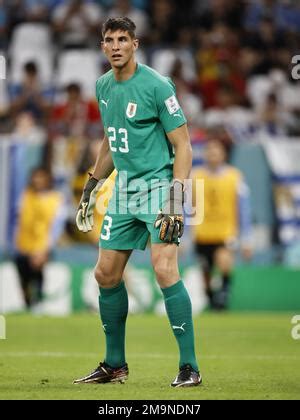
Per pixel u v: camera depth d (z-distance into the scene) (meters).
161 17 64.19
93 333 36.97
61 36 63.16
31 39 62.78
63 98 59.41
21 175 47.81
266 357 28.94
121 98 21.20
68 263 48.12
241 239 47.66
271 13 65.62
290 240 50.06
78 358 28.36
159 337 35.50
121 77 21.20
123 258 21.78
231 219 47.41
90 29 63.38
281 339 34.81
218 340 34.41
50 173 47.97
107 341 22.23
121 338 22.22
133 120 21.11
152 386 21.64
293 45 64.31
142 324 40.84
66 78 61.31
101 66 61.72
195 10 64.94
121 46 20.81
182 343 21.28
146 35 63.66
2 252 47.44
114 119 21.45
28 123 56.38
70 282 47.19
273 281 48.50
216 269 47.75
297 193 50.12
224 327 39.66
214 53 61.97
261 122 59.00
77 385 21.78
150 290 47.22
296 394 20.52
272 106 59.38
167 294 21.16
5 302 47.03
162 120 21.11
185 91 59.50
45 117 57.62
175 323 21.20
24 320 42.50
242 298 48.19
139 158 21.28
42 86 60.12
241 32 63.88
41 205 47.50
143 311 47.09
